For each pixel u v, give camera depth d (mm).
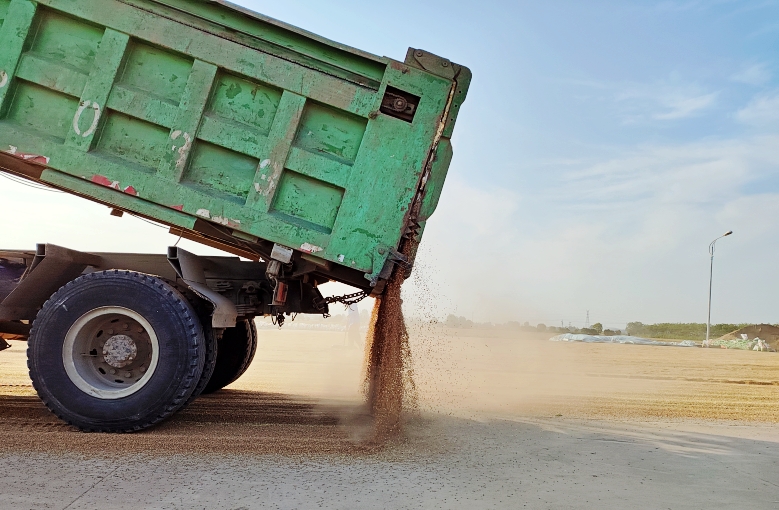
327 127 4738
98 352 4773
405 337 5492
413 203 4703
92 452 3965
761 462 4262
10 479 3311
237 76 4719
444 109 4680
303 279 5840
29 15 4684
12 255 5590
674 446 4781
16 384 7199
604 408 6766
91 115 4676
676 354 18953
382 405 4953
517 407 6695
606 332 44625
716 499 3354
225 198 4707
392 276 4898
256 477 3516
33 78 4688
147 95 4695
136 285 4613
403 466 3898
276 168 4676
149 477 3441
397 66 4637
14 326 5996
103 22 4664
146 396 4535
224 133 4688
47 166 4676
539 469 3941
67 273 5164
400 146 4656
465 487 3463
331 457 4066
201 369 4680
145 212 4699
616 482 3676
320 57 4684
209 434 4641
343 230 4641
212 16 4672
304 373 9930
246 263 5766
